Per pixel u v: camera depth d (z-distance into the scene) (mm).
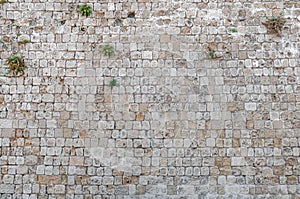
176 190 6668
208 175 6688
